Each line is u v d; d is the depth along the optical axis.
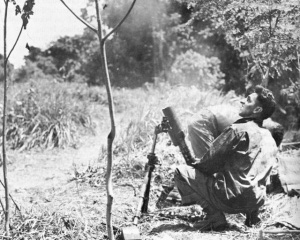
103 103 13.53
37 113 10.41
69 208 5.58
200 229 5.01
